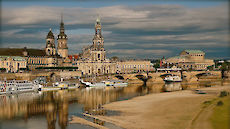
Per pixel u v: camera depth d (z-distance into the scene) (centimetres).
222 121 7600
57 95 15938
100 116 9981
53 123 9156
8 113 10631
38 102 13200
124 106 11806
